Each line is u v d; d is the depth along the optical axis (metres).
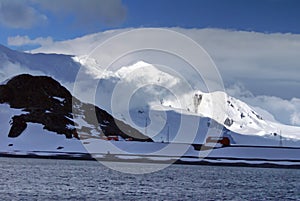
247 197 95.50
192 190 104.94
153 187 108.38
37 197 82.62
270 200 92.00
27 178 116.62
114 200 82.94
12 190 90.50
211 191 104.50
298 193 106.00
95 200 81.94
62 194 88.06
